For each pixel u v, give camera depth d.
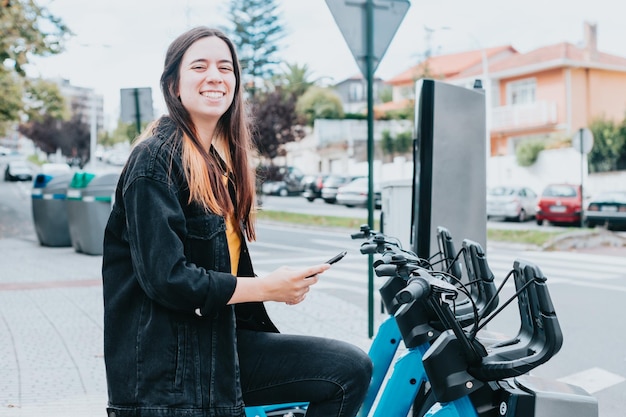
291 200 36.78
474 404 2.26
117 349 2.02
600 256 14.61
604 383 5.30
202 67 2.20
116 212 2.08
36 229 15.27
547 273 11.58
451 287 2.10
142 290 2.04
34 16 14.99
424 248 4.23
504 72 42.00
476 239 4.58
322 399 2.17
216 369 2.02
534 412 2.20
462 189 4.46
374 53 5.89
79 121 75.88
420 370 2.62
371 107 5.90
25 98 27.02
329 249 15.54
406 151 46.84
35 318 7.20
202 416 1.97
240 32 50.06
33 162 83.56
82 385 4.89
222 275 2.01
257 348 2.22
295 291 2.08
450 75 53.75
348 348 2.21
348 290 9.58
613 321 7.59
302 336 2.26
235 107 2.37
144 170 1.99
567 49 40.34
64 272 10.85
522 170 35.28
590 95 40.62
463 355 2.24
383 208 5.77
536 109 40.03
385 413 2.65
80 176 13.46
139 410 1.97
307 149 53.56
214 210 2.09
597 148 34.56
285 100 41.12
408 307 2.61
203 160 2.10
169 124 2.15
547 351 2.22
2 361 5.50
